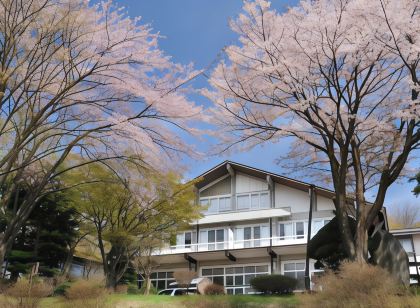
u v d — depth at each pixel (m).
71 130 14.41
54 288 16.47
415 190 17.22
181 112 14.36
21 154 16.39
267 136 15.85
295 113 15.07
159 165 16.25
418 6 13.54
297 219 34.81
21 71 13.95
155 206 20.05
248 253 34.34
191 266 36.25
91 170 18.52
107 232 20.14
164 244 28.55
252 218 34.91
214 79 14.55
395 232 34.09
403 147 15.27
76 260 31.16
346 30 13.12
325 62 13.80
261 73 14.22
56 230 25.11
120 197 19.42
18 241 25.19
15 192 19.42
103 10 13.62
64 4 13.56
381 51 13.81
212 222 35.91
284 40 13.68
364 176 17.34
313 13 13.18
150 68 14.27
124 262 26.92
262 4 13.77
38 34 13.92
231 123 15.45
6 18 13.57
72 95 14.64
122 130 14.44
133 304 14.79
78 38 13.66
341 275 11.82
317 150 17.48
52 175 17.08
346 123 15.46
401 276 14.77
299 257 33.53
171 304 14.73
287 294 17.52
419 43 13.09
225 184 37.97
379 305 10.41
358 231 13.96
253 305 13.93
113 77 14.08
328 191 34.09
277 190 36.31
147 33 13.96
